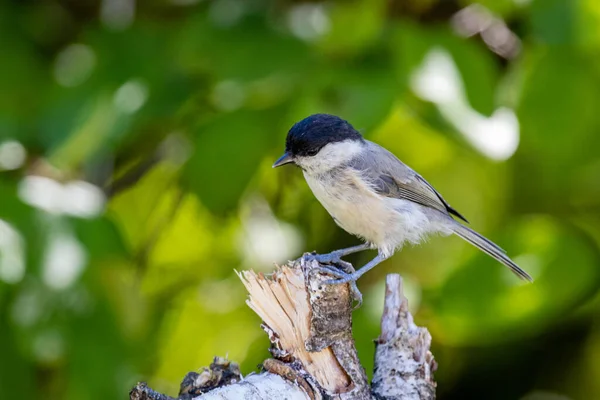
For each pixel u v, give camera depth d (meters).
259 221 9.01
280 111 7.18
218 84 7.18
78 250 6.80
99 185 8.68
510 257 8.03
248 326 8.89
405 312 5.84
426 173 8.66
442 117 7.02
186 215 8.71
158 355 8.40
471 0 7.73
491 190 8.67
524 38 7.86
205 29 7.52
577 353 9.26
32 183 7.22
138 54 7.82
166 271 8.96
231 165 7.17
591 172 8.80
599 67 7.57
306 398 5.03
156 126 7.93
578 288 7.83
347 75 7.02
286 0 7.70
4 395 6.94
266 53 7.24
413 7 7.83
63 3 8.52
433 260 9.05
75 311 7.02
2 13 8.28
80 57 8.09
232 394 4.83
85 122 7.23
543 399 9.27
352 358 5.29
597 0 7.22
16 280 6.56
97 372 7.06
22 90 8.08
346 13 7.30
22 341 6.94
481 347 9.19
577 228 8.69
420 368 5.64
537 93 7.46
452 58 7.17
